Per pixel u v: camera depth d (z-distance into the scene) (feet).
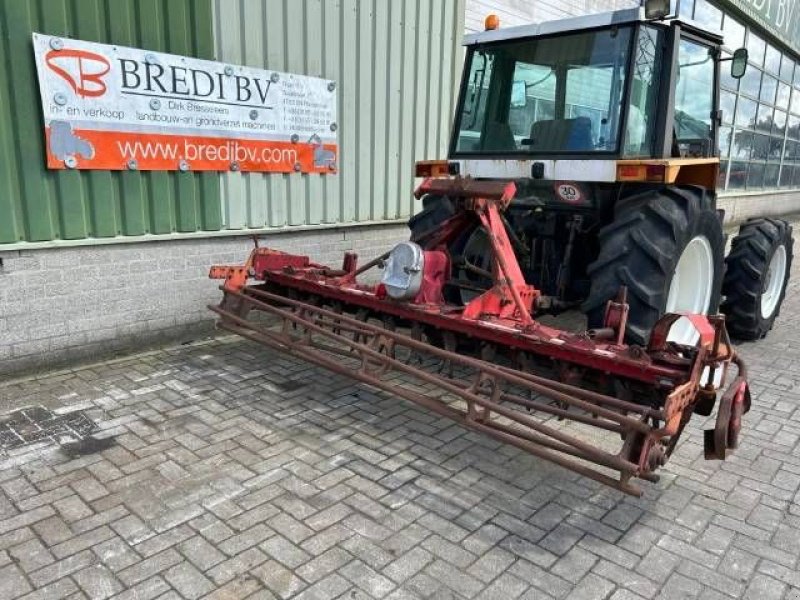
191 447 11.08
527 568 8.21
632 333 11.87
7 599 7.47
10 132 13.14
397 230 22.08
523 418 9.16
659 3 12.38
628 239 12.18
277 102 17.48
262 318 18.10
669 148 13.85
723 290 17.28
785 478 10.54
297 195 18.65
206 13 15.57
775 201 53.31
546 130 14.35
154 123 15.11
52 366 14.47
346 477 10.24
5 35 12.76
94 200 14.48
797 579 8.13
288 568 8.08
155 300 16.01
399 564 8.20
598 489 10.13
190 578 7.87
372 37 19.69
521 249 14.65
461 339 11.92
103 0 13.96
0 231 13.24
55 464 10.41
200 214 16.52
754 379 14.99
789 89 51.93
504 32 14.85
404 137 21.47
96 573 7.92
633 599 7.71
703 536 8.96
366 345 11.53
